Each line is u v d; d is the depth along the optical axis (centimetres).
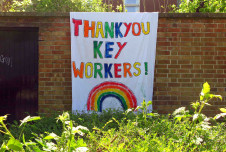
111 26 603
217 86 621
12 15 607
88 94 604
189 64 620
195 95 620
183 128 333
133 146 298
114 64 604
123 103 605
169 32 618
